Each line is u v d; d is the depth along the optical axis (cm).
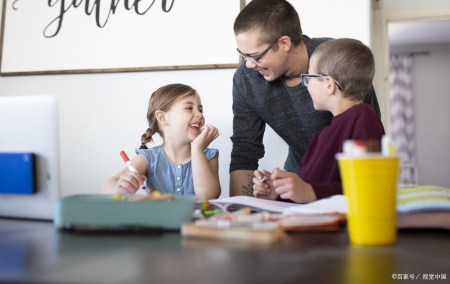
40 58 224
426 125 593
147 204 67
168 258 50
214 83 201
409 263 48
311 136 169
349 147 60
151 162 160
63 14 221
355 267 46
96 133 216
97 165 215
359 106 115
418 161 593
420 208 67
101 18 216
